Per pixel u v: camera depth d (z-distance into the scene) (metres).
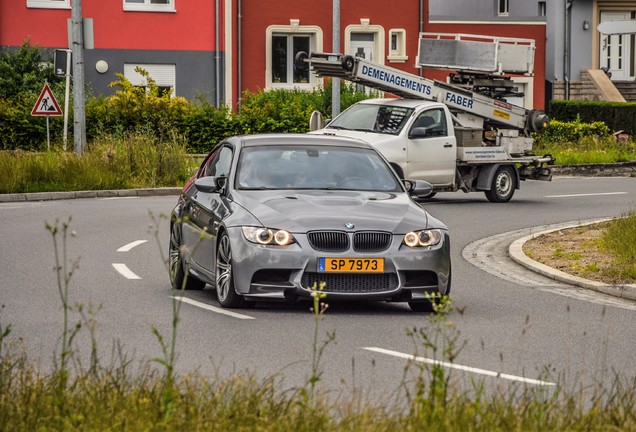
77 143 35.78
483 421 8.09
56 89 47.50
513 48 33.94
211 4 52.31
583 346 12.91
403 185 16.36
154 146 36.00
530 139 33.22
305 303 15.68
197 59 52.28
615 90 60.59
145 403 8.34
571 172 43.59
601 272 18.62
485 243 23.38
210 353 12.10
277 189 15.70
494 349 12.60
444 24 57.50
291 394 10.11
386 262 14.48
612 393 10.39
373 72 31.75
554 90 61.81
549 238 23.03
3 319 13.97
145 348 12.30
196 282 16.75
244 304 15.23
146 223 25.41
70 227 24.44
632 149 48.28
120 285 16.97
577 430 8.13
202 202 16.19
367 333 13.42
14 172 32.41
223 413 8.23
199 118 42.75
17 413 8.18
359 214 14.81
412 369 11.32
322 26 54.19
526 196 33.78
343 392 10.25
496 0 66.88
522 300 16.45
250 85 53.28
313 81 54.50
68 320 13.94
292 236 14.44
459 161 31.06
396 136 29.30
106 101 43.59
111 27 51.34
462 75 34.22
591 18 62.16
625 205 31.02
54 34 50.53
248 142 16.55
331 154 16.48
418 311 15.23
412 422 8.04
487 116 32.59
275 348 12.41
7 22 50.12
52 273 18.05
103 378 8.95
